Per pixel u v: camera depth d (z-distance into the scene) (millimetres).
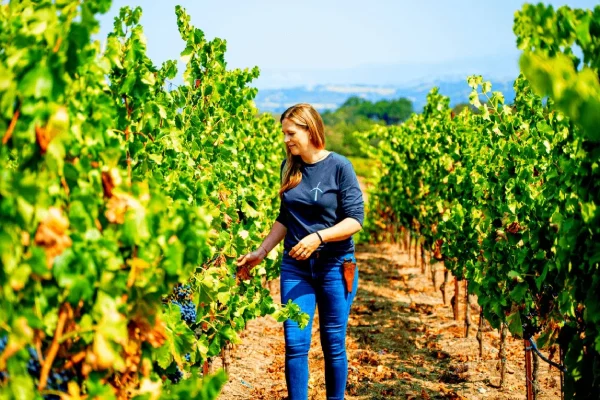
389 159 13164
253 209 5012
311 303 3871
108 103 2105
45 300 1815
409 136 10484
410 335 7148
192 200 3488
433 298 9266
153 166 3074
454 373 5664
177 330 2656
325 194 3820
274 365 5980
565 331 3021
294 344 3818
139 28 2768
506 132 4883
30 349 1892
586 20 2064
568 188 2957
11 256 1651
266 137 8914
